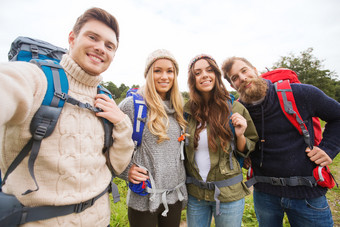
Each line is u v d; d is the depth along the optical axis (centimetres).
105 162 128
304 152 178
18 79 80
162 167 168
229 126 190
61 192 98
